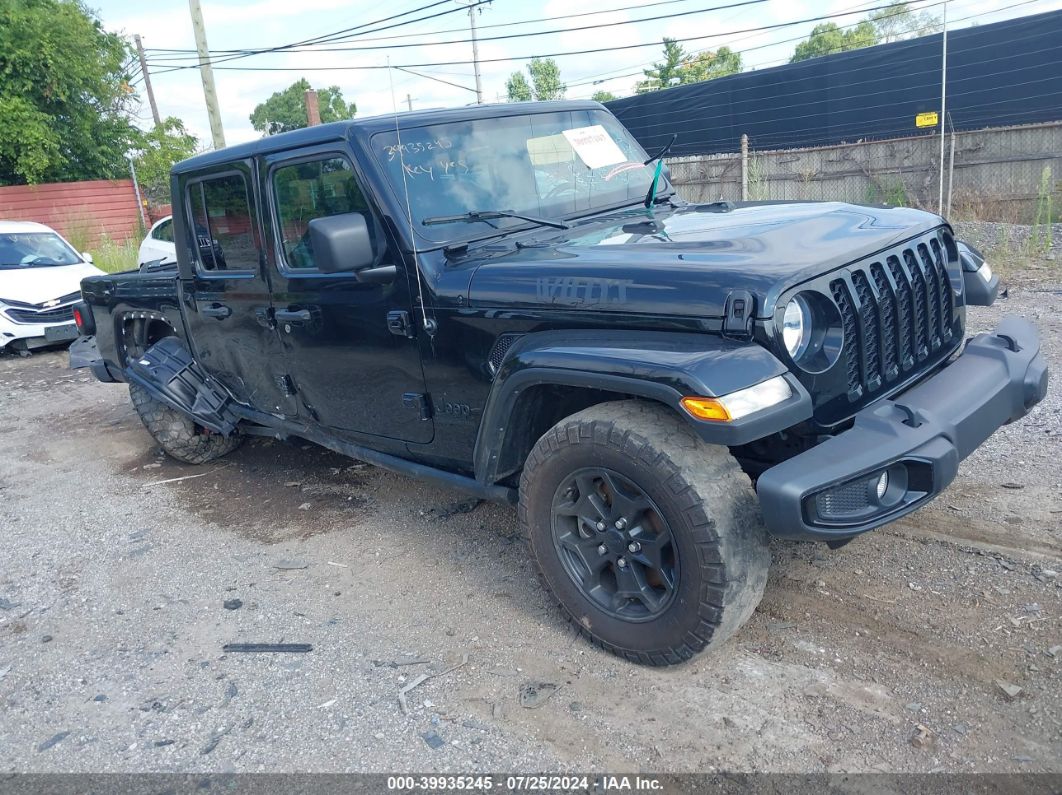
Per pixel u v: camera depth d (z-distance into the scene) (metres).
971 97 12.57
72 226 20.27
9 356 10.55
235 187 3.97
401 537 4.15
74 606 3.76
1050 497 3.68
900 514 2.48
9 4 19.12
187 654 3.27
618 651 2.88
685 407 2.33
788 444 2.78
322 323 3.70
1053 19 11.57
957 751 2.32
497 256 3.16
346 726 2.73
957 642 2.78
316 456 5.59
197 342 4.83
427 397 3.40
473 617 3.32
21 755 2.75
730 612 2.53
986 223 11.03
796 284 2.45
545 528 2.96
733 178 15.29
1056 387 5.00
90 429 6.80
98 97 21.36
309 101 16.81
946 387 2.76
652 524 2.67
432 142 3.42
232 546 4.26
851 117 13.90
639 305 2.58
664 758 2.44
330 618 3.43
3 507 5.15
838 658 2.79
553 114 3.88
